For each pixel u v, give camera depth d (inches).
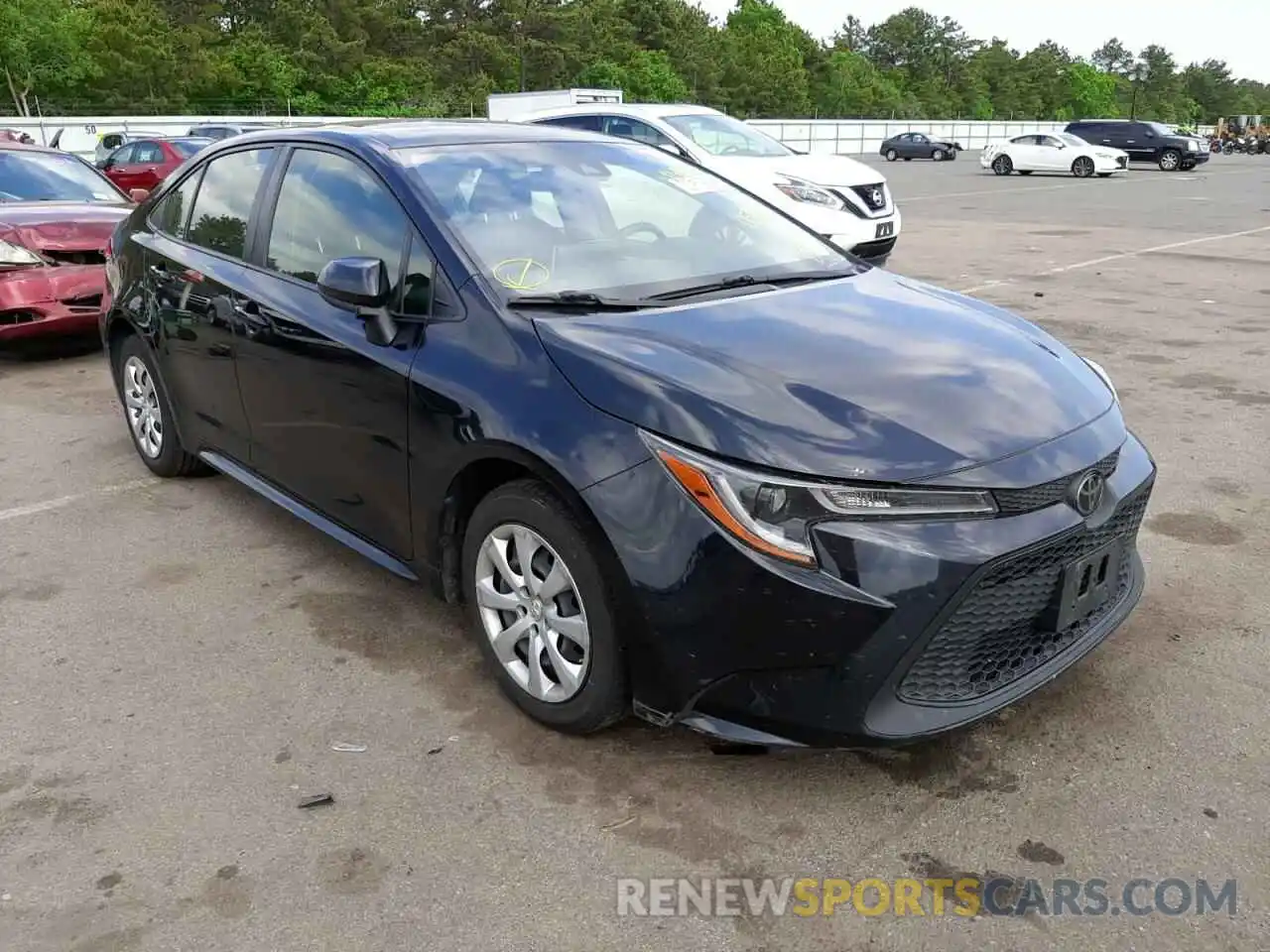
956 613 101.4
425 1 2571.4
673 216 155.3
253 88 2130.9
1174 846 103.3
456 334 126.1
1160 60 5521.7
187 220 186.5
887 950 91.8
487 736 122.6
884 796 111.1
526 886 99.6
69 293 285.6
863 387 110.9
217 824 108.2
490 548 123.3
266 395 157.9
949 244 552.1
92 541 178.4
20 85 1823.3
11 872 101.8
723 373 110.6
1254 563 165.2
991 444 105.4
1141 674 133.3
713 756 118.0
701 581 101.1
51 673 137.2
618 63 2842.0
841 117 3629.4
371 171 146.0
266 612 153.4
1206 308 364.2
